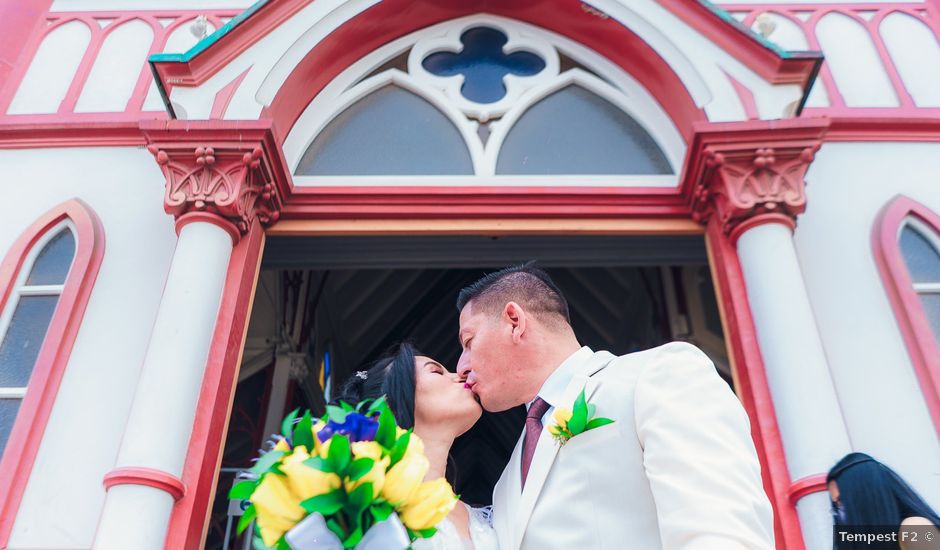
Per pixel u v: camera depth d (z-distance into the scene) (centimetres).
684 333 890
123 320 453
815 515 362
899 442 409
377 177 508
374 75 563
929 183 500
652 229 490
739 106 477
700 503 156
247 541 548
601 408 198
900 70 550
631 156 525
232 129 452
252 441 838
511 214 491
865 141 518
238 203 440
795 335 405
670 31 518
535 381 238
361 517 177
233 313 429
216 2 598
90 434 416
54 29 582
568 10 561
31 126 529
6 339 452
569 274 1009
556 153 527
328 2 527
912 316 443
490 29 590
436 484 191
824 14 580
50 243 489
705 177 464
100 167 514
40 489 400
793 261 429
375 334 1082
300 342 880
